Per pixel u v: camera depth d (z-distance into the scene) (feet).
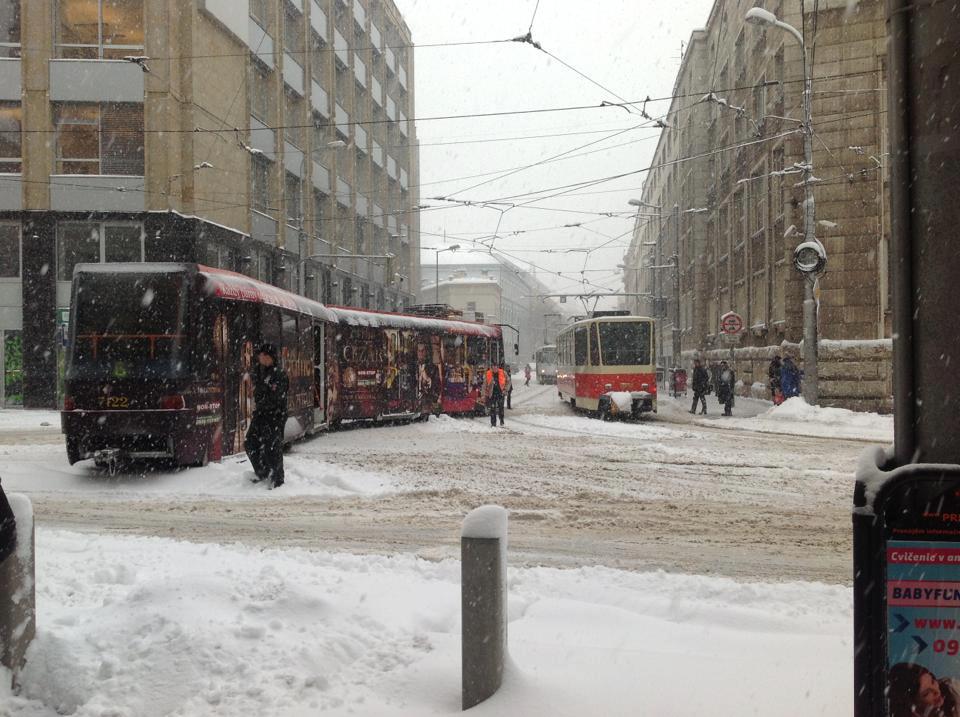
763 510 34.04
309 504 35.47
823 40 91.50
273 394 38.93
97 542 26.02
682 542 27.89
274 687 13.24
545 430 74.79
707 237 171.42
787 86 95.25
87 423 40.55
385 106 200.03
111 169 102.78
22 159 102.47
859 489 8.93
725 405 93.76
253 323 49.42
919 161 9.49
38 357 103.04
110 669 13.44
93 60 101.81
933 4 9.36
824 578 23.17
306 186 145.69
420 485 40.27
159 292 41.55
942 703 8.80
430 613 17.28
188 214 103.30
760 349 120.47
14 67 102.68
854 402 89.56
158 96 101.40
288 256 133.59
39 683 13.35
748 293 128.57
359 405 74.38
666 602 19.22
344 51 169.17
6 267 104.32
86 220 103.09
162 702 12.84
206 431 42.88
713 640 16.28
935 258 9.35
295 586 17.02
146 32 101.35
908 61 9.64
